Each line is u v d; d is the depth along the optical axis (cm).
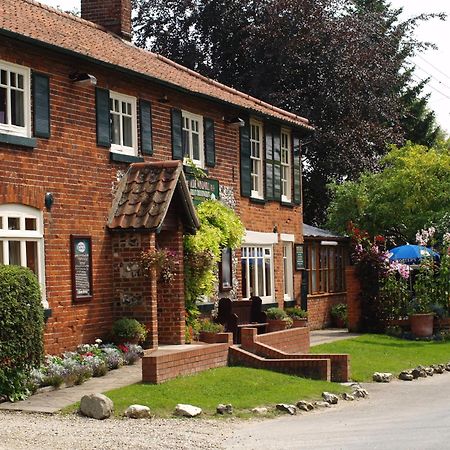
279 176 2658
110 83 1866
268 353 1809
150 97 2008
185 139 2167
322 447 1060
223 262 2283
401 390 1716
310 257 2981
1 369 1288
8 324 1291
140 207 1823
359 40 3712
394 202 3281
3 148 1552
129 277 1812
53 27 1914
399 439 1113
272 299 2581
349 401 1552
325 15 3694
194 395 1410
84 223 1753
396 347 2347
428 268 2742
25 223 1609
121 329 1752
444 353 2281
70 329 1694
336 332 2770
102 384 1453
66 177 1711
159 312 1888
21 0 2031
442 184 3222
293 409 1388
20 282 1321
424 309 2664
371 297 2709
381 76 3744
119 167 1877
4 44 1571
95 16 2380
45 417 1223
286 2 3603
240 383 1538
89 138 1786
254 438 1138
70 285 1703
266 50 3675
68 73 1736
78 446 1029
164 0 3866
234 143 2389
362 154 3709
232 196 2361
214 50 3875
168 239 1900
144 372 1461
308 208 3984
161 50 3856
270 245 2588
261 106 2627
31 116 1628
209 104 2261
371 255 2728
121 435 1115
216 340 1966
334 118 3731
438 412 1386
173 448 1047
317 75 3706
